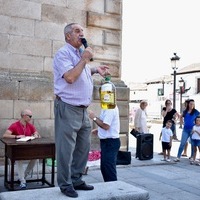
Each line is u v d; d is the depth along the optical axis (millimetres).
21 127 6754
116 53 9594
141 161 9445
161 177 7727
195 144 9633
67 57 3604
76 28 3688
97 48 9305
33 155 6031
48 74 8523
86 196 3711
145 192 3961
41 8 8477
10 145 5734
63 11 8773
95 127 8664
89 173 7766
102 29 9383
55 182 6840
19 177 6301
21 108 8070
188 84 46750
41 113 8320
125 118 9570
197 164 9492
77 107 3691
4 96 7891
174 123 11273
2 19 8031
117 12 9570
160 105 49219
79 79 3662
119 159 8539
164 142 9773
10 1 8117
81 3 9055
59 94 3695
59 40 8680
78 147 3949
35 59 8375
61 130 3670
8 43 8086
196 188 6770
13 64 8133
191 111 9867
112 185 4219
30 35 8328
